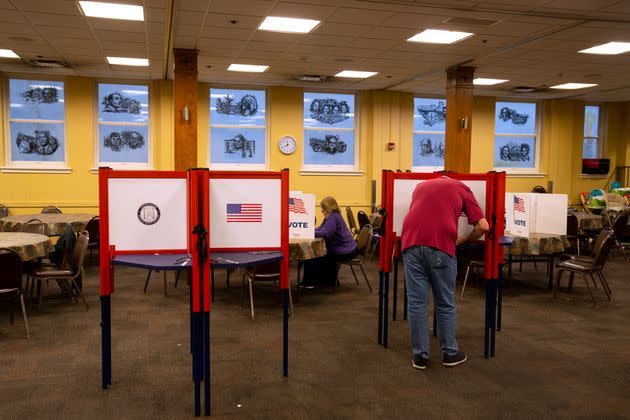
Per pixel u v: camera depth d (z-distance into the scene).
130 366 3.77
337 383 3.50
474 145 12.57
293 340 4.40
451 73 9.27
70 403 3.15
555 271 7.73
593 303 5.80
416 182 4.16
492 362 3.92
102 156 10.49
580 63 8.84
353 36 7.14
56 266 5.57
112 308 5.42
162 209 3.24
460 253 6.98
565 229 6.22
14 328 4.69
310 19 6.34
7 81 9.92
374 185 11.73
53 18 6.37
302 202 5.77
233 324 4.86
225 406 3.14
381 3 5.71
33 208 10.02
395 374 3.66
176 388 3.40
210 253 3.33
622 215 8.70
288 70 9.65
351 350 4.16
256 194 3.34
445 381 3.55
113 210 3.19
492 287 3.96
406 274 3.79
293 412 3.07
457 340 4.43
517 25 6.53
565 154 13.16
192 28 6.75
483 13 6.05
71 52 8.23
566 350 4.21
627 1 5.59
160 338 4.43
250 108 11.24
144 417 2.99
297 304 5.64
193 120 7.95
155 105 10.58
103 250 3.20
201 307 3.03
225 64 9.13
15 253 4.36
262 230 3.37
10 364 3.79
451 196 3.72
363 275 6.94
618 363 3.92
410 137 12.05
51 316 5.09
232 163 11.23
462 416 3.04
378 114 11.74
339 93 11.74
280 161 11.37
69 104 10.15
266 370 3.72
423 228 3.70
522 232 6.05
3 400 3.18
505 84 11.05
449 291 3.77
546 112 13.08
